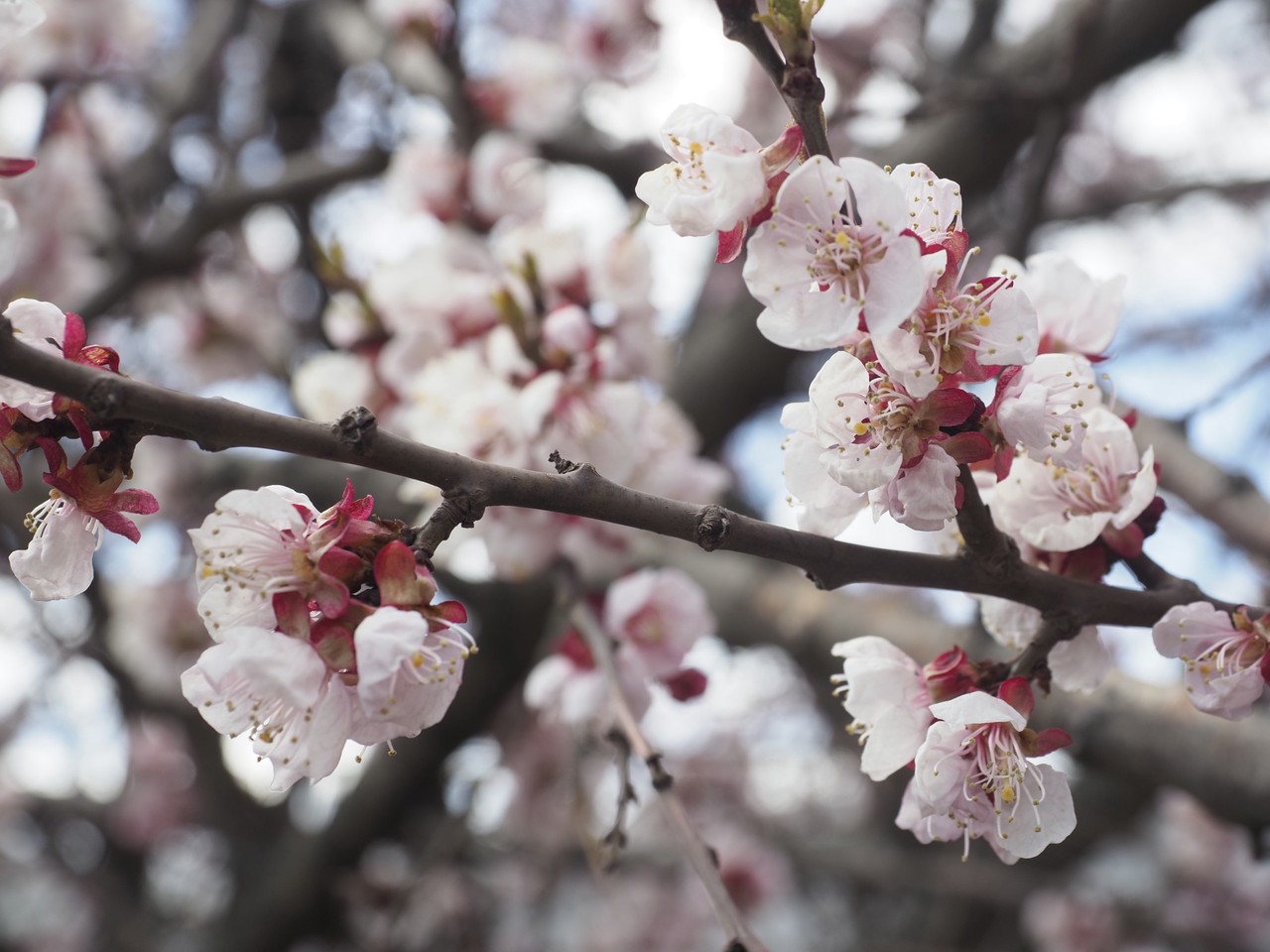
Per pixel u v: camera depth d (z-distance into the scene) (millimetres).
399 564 1227
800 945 6363
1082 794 5168
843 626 3324
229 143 5340
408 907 4344
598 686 2504
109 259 4148
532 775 4473
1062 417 1343
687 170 1319
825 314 1235
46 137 4309
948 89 3078
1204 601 1501
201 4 5344
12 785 6168
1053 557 1594
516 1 5848
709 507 1359
